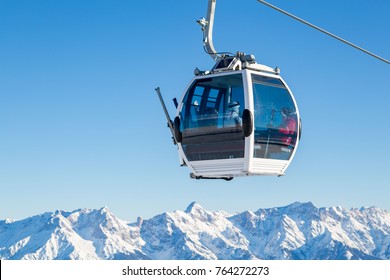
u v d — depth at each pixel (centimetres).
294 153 1628
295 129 1617
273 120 1568
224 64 1608
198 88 1612
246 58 1597
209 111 1588
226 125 1562
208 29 1628
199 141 1600
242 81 1555
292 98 1616
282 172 1627
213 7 1620
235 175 1584
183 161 1653
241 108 1548
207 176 1617
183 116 1622
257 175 1583
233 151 1560
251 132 1526
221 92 1579
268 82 1588
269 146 1566
